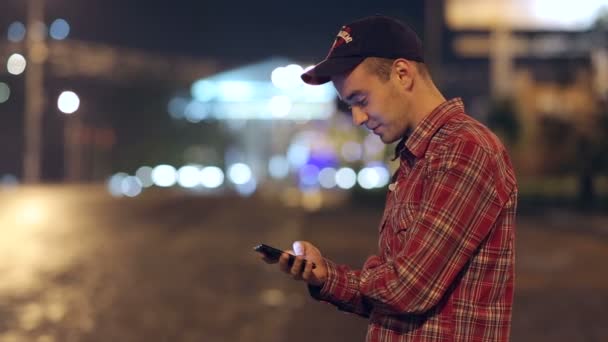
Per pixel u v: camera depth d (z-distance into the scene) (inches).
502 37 2006.6
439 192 123.9
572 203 1355.8
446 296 126.3
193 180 2940.5
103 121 2878.9
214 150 3435.0
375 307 128.9
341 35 131.0
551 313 484.1
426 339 126.3
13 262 677.9
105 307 484.4
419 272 122.6
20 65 2305.6
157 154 3031.5
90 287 557.6
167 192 1919.3
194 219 1140.5
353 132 2165.4
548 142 1539.1
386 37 129.2
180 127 3206.2
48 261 686.5
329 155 2721.5
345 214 1277.1
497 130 1633.9
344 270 131.4
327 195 1877.5
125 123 2962.6
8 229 951.0
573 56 1589.6
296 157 3580.2
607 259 743.1
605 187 1550.2
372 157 2031.3
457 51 2130.9
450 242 122.6
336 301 131.6
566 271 669.3
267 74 3545.8
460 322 125.8
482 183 123.6
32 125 2000.5
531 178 1616.6
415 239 123.7
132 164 2967.5
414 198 127.6
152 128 3016.7
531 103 1673.2
